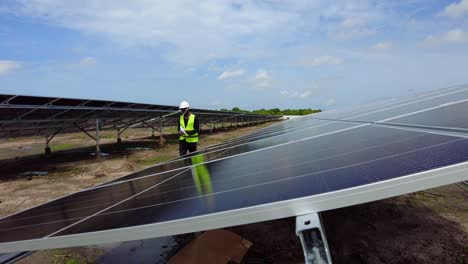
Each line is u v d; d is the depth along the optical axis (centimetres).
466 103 446
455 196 634
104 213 295
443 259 425
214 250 437
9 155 2256
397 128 346
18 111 1295
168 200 284
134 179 506
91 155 1988
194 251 433
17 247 259
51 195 1023
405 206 609
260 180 266
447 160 172
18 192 1074
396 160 205
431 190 677
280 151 411
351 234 516
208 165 461
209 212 210
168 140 3025
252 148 544
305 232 193
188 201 261
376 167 203
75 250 554
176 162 646
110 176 1316
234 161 437
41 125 1748
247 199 218
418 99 736
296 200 187
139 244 560
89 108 1518
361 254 455
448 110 409
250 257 476
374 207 613
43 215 358
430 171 164
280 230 563
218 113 3259
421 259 430
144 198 323
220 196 249
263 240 530
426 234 495
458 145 198
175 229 210
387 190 171
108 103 1636
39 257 536
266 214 192
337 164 243
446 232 495
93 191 471
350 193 177
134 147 2381
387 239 491
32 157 2044
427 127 300
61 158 1903
